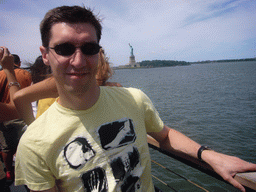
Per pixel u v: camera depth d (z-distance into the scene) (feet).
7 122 4.36
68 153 1.83
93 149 1.89
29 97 2.38
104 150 1.92
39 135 1.82
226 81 84.43
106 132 1.96
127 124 2.09
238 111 33.91
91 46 1.71
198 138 23.22
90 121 1.91
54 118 1.89
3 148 4.68
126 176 2.01
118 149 1.99
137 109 2.21
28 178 1.84
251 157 18.38
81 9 1.69
